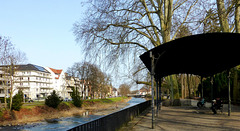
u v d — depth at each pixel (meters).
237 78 20.73
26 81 83.31
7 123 26.38
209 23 17.08
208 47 10.15
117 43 18.94
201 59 12.65
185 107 20.59
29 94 83.00
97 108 54.00
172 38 21.22
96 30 18.36
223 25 18.59
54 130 23.81
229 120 10.48
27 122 28.53
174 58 11.93
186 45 9.62
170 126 9.12
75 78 67.12
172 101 22.92
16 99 30.56
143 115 13.64
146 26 21.20
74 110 44.16
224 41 9.25
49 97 38.97
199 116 12.59
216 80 25.80
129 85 24.92
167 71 15.88
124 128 8.52
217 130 7.96
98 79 63.69
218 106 13.69
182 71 17.14
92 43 18.50
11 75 31.42
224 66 14.05
